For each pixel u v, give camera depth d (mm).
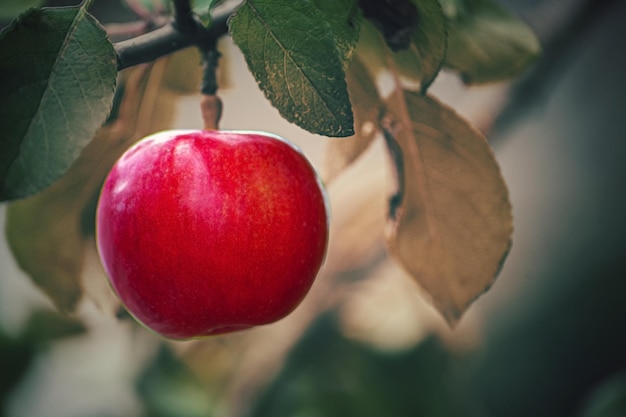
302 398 552
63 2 556
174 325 346
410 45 343
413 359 558
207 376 601
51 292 413
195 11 319
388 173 394
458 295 389
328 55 297
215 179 335
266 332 592
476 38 420
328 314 577
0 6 358
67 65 294
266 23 300
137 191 338
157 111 415
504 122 515
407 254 392
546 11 506
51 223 406
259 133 356
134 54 332
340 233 565
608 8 502
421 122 375
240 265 335
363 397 547
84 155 400
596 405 562
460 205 381
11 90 289
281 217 339
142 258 336
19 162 285
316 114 295
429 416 552
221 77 427
